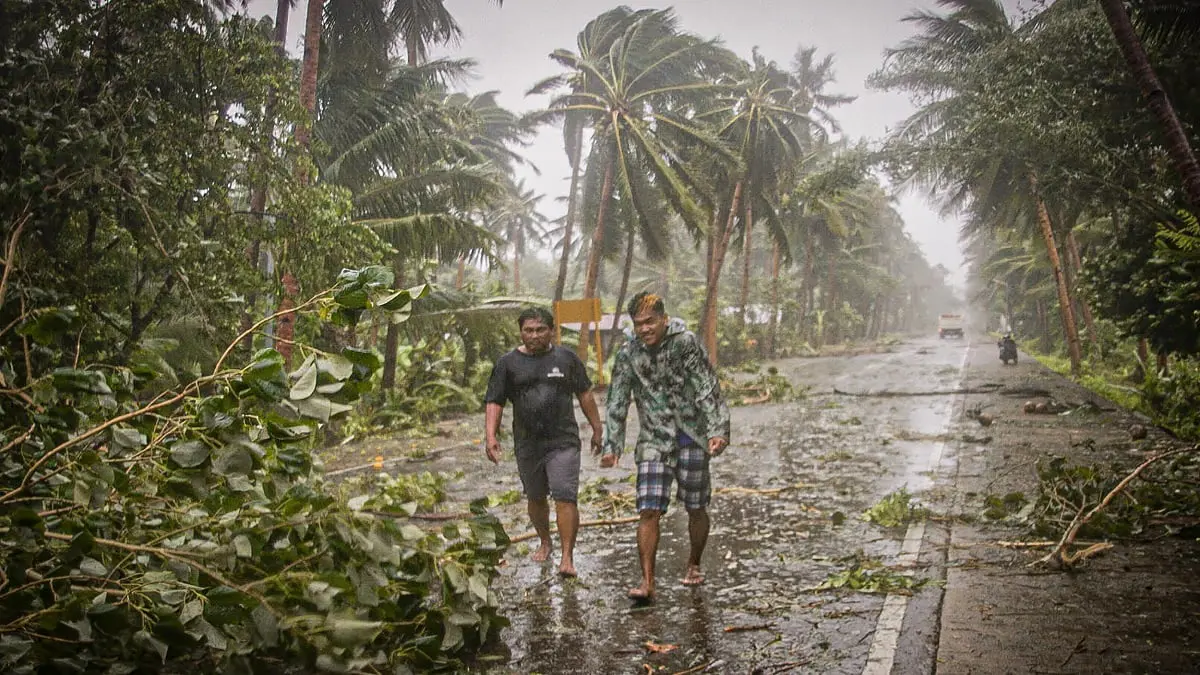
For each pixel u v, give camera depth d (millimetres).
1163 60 9656
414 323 15359
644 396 4645
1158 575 4457
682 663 3590
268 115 7301
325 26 13562
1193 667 3262
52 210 5086
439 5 16953
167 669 2740
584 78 27828
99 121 5793
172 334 7363
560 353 5145
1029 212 24891
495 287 21828
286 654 2760
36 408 2756
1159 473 6902
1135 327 10109
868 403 16406
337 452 11367
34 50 5781
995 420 12438
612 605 4422
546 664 3615
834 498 7184
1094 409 12516
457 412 17094
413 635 3395
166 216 6137
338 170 13312
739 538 5863
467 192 14477
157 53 6242
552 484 5000
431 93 19500
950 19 18781
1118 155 10781
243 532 2705
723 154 24734
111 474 2615
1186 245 7734
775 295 42406
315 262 7547
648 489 4508
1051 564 4719
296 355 6387
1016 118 11531
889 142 16250
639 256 55406
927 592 4402
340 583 2717
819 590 4547
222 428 2672
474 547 3586
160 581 2611
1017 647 3541
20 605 2375
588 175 26641
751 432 12430
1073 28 11164
